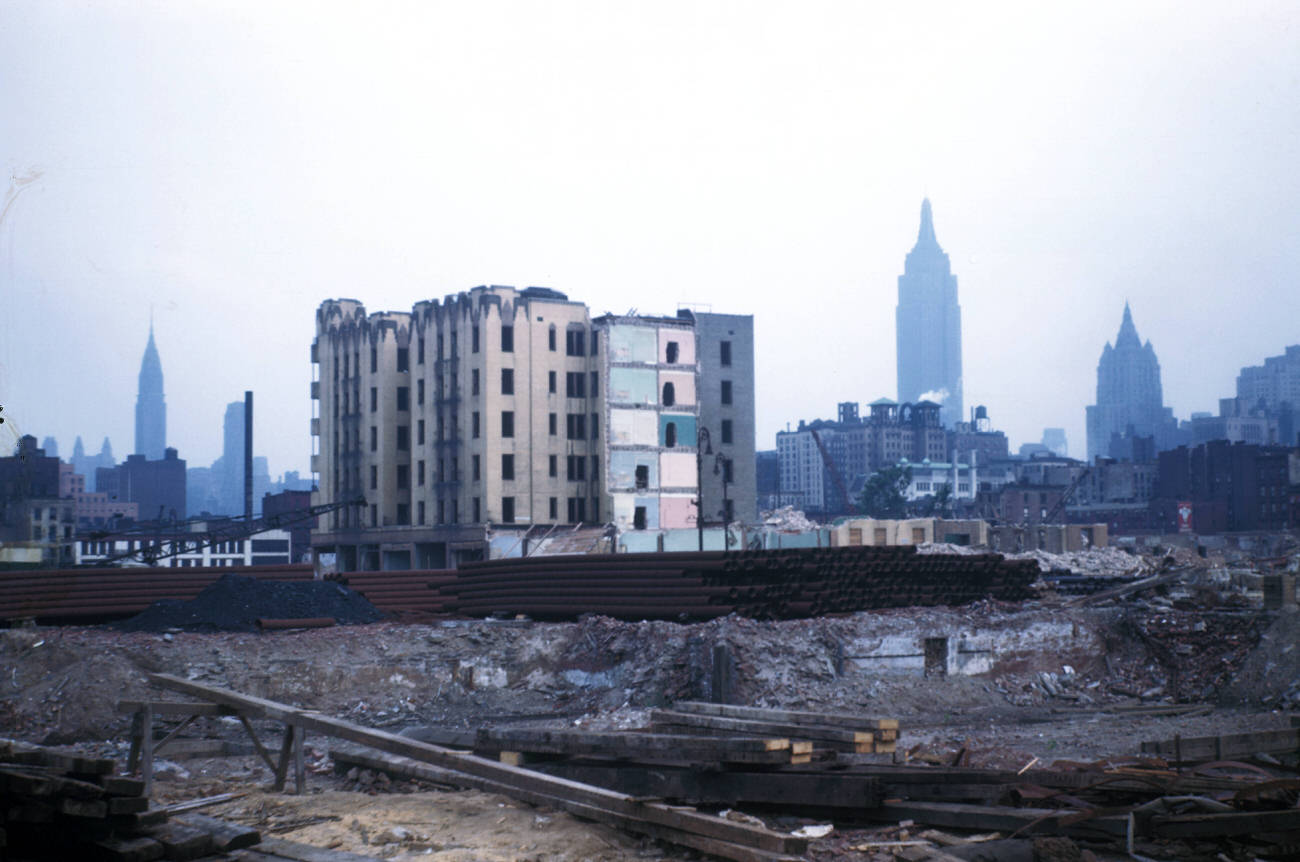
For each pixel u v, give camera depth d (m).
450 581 34.88
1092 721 23.38
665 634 25.67
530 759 14.50
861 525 71.00
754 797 12.30
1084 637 28.55
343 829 12.15
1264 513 162.00
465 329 71.62
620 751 13.31
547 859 10.95
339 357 84.56
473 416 70.62
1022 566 32.56
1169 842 10.79
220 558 109.94
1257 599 31.55
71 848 10.30
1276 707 24.61
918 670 26.33
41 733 20.59
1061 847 10.42
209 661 23.77
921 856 10.52
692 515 75.81
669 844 11.33
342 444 83.56
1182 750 14.23
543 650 26.77
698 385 76.88
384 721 23.34
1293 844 10.55
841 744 12.73
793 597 27.75
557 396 72.50
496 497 69.12
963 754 14.66
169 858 10.24
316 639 25.88
